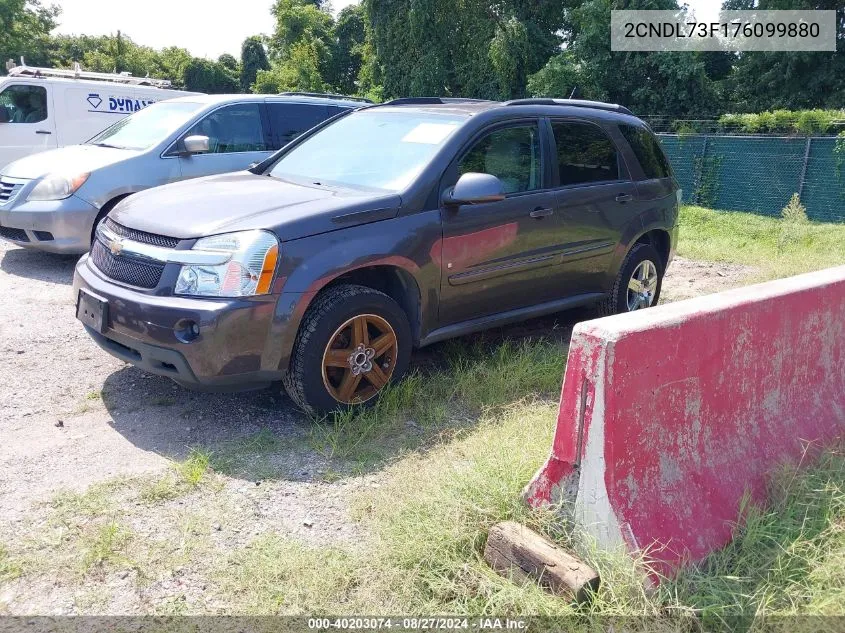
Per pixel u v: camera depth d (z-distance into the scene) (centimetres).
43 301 641
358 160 488
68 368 486
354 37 5306
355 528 313
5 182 754
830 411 368
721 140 1809
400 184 442
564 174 528
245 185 473
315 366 392
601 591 261
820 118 1675
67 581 274
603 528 269
